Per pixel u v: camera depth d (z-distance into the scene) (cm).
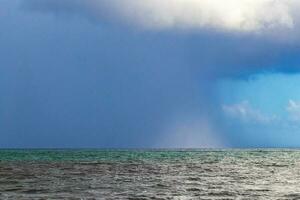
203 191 5116
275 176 7519
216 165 10906
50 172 7869
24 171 8075
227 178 7006
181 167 9856
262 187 5650
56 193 4803
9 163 10856
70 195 4631
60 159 13525
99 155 17850
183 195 4716
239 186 5750
